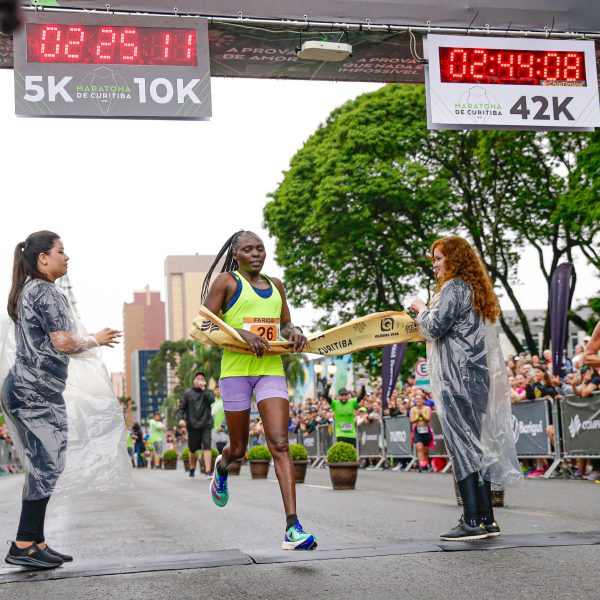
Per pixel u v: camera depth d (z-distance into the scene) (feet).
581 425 40.11
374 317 18.37
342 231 105.29
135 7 29.76
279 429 16.84
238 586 13.34
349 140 102.78
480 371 17.67
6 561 15.53
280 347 17.12
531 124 33.06
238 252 17.24
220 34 31.73
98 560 16.83
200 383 55.06
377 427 66.80
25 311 15.89
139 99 29.40
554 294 51.26
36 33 28.63
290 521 16.40
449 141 102.68
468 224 103.04
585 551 15.64
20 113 28.30
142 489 43.73
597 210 79.36
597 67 35.50
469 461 17.52
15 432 15.92
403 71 35.60
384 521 23.65
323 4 31.63
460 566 14.47
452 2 32.86
